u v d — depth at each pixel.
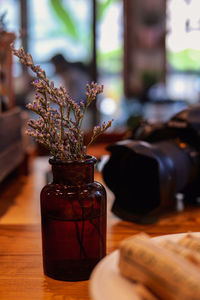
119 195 0.69
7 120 0.83
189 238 0.40
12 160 0.86
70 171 0.48
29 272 0.52
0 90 0.89
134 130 0.78
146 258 0.36
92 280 0.38
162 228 0.66
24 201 0.80
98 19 2.69
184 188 0.75
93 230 0.48
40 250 0.58
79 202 0.48
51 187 0.49
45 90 0.47
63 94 0.48
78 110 0.48
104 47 2.76
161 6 2.76
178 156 0.67
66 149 0.49
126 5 2.75
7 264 0.54
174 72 2.84
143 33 2.79
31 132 0.48
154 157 0.63
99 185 0.50
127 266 0.37
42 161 1.16
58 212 0.48
